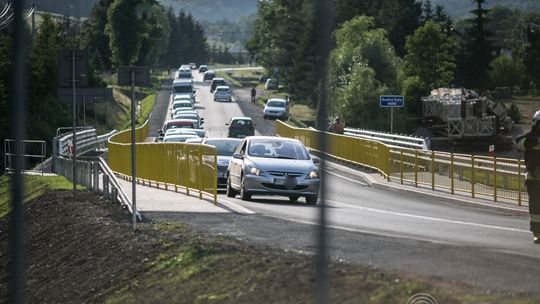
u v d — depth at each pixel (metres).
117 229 31.27
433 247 22.91
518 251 23.00
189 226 29.81
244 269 20.98
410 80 155.12
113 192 42.19
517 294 15.97
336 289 17.28
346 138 78.31
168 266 23.77
